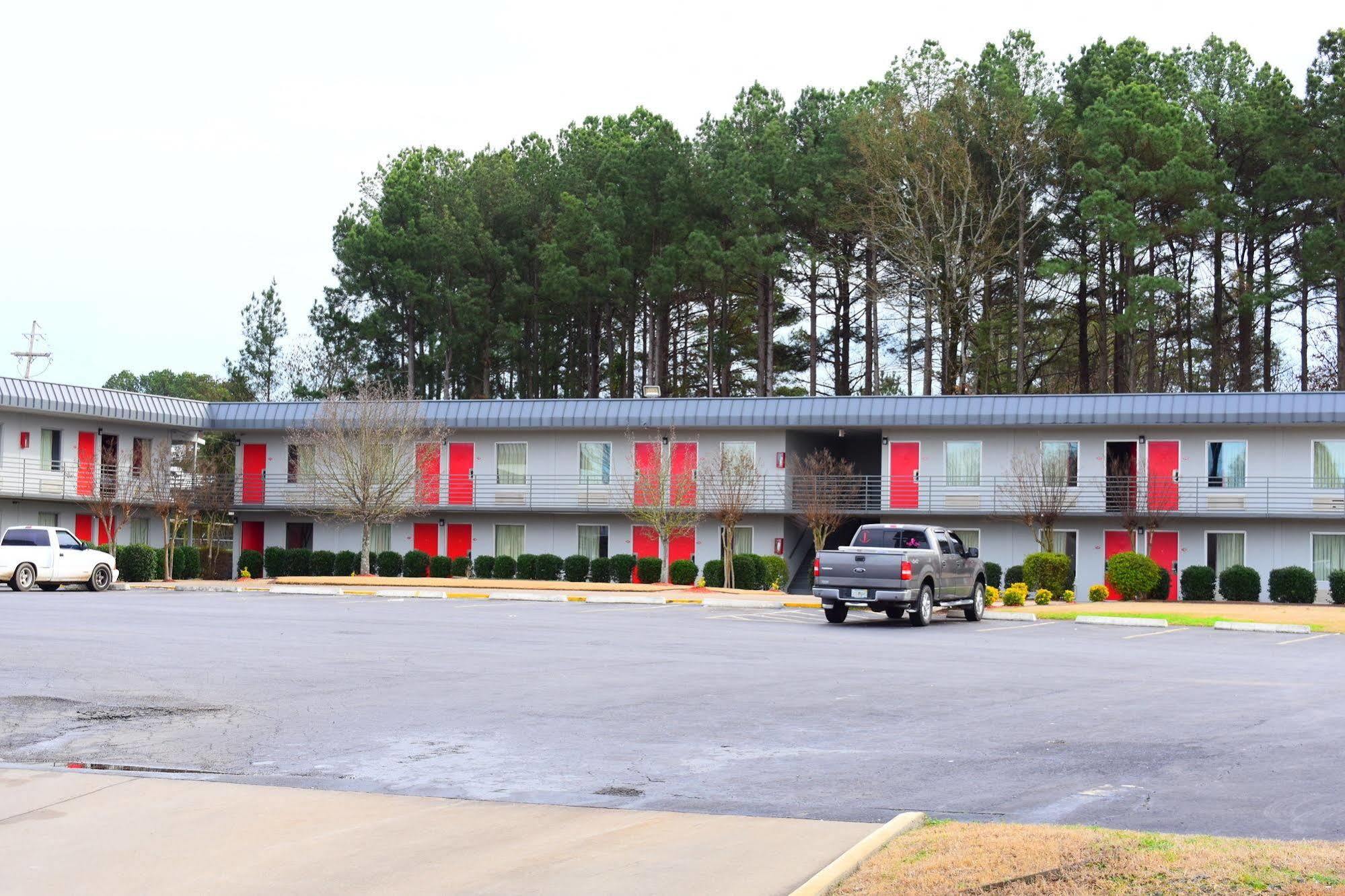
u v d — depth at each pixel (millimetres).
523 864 7828
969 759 11391
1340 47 53312
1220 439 44312
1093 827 8500
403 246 65562
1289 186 52125
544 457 51219
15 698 14812
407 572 50875
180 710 14086
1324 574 43094
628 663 19172
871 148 57469
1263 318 60406
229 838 8461
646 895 7215
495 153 75625
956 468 47250
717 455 49281
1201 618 30984
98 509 48250
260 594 39406
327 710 14148
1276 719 13828
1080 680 17500
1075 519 45781
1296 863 7168
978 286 61312
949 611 33594
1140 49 60750
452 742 12211
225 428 52812
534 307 65938
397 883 7508
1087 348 66062
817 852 8039
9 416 46156
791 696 15500
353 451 47719
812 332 65688
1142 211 56281
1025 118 56750
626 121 75688
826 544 52469
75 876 7664
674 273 59906
